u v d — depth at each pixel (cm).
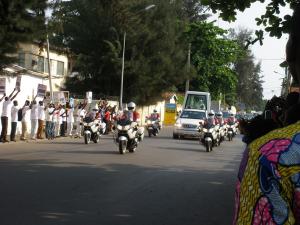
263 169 164
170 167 1605
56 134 2778
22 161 1580
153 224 791
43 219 793
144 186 1174
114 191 1084
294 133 169
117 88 4862
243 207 169
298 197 160
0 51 2017
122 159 1759
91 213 852
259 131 261
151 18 4806
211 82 6322
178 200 1015
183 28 5356
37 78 2997
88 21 4703
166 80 5097
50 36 2266
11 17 1962
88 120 2420
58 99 2870
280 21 978
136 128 2022
